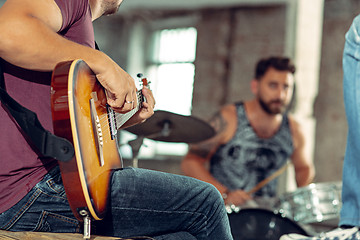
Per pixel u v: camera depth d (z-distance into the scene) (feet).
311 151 21.76
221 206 4.61
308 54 22.26
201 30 24.84
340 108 21.61
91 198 3.58
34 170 3.87
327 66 22.02
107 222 4.13
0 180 3.81
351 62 4.21
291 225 9.78
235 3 23.76
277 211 9.89
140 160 24.22
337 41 21.97
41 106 3.89
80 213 3.63
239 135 11.78
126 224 4.19
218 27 24.41
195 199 4.39
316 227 19.36
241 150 11.76
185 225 4.45
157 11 25.79
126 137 21.02
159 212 4.25
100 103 3.97
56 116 3.40
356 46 4.16
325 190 10.57
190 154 12.07
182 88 25.35
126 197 4.07
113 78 3.85
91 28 4.27
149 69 26.37
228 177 11.73
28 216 3.91
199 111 24.38
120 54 26.22
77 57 3.66
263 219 9.88
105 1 4.59
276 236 9.80
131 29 26.25
